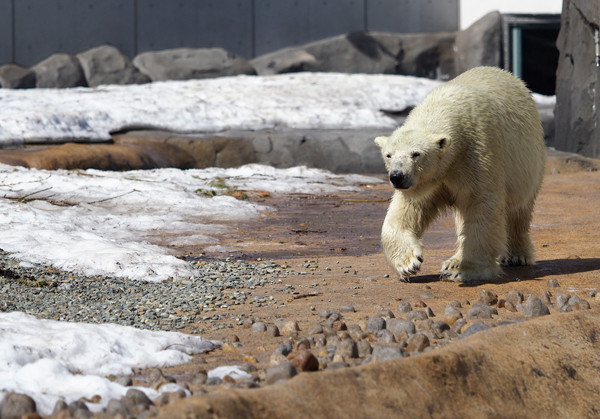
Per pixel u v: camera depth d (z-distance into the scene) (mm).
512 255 11039
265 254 12523
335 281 10039
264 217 16641
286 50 41625
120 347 6422
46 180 17594
